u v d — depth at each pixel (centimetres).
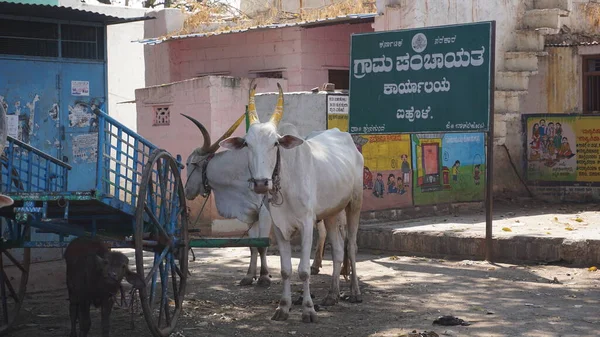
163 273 719
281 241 770
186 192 994
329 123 1243
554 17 1569
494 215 1377
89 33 990
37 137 939
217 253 1219
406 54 1134
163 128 1521
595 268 985
